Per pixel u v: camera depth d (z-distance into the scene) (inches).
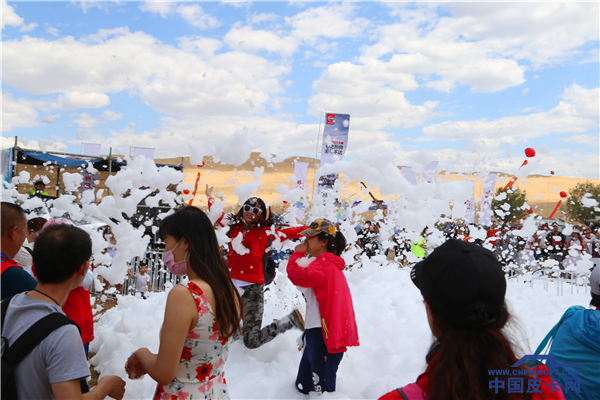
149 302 233.5
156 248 313.0
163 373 63.0
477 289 39.2
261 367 154.4
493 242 231.9
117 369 141.5
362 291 267.7
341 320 125.4
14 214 81.9
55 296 65.1
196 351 67.0
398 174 132.8
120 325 172.6
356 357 162.4
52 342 58.9
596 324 81.7
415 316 214.2
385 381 131.9
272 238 158.7
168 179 142.1
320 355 127.8
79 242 65.5
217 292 69.3
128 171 139.9
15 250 83.3
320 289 127.2
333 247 135.6
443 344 41.0
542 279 309.6
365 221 370.0
